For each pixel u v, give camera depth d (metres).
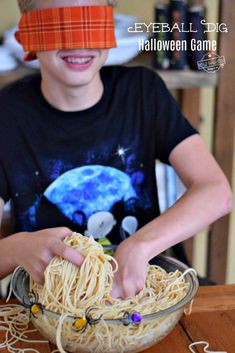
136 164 1.31
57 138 1.26
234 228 2.18
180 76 1.72
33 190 1.27
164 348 0.86
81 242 0.90
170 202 1.81
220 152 1.85
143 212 1.33
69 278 0.85
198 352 0.85
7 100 1.28
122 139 1.29
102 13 1.12
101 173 1.29
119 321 0.78
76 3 1.12
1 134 1.26
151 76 1.34
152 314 0.80
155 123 1.31
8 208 1.66
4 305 0.98
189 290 0.89
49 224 1.28
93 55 1.16
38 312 0.81
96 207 1.29
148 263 0.97
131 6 1.98
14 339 0.90
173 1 1.68
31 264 0.91
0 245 0.99
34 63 1.70
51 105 1.25
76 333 0.79
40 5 1.13
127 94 1.31
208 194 1.13
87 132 1.27
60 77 1.17
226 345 0.87
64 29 1.11
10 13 1.96
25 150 1.26
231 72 1.74
